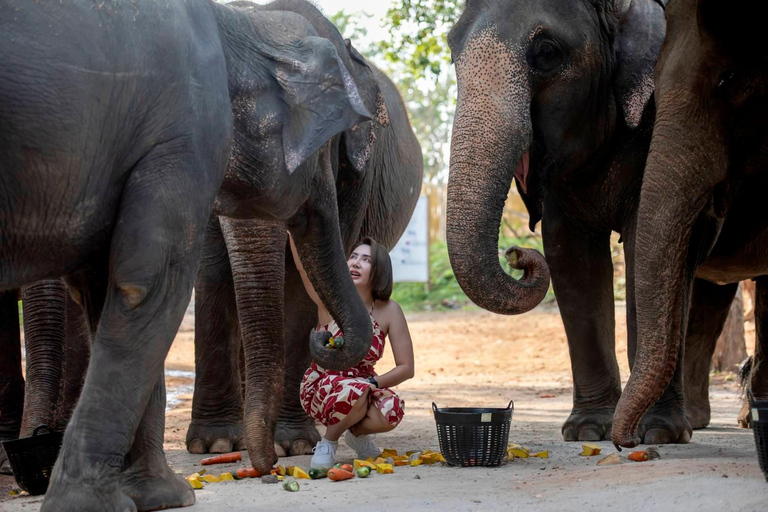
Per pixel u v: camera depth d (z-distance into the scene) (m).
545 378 12.19
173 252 3.34
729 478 3.75
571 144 5.73
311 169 4.29
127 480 3.66
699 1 4.20
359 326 4.60
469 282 5.22
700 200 4.26
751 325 15.10
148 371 3.34
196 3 3.60
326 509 3.69
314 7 5.16
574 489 3.90
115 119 3.20
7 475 5.02
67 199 3.14
